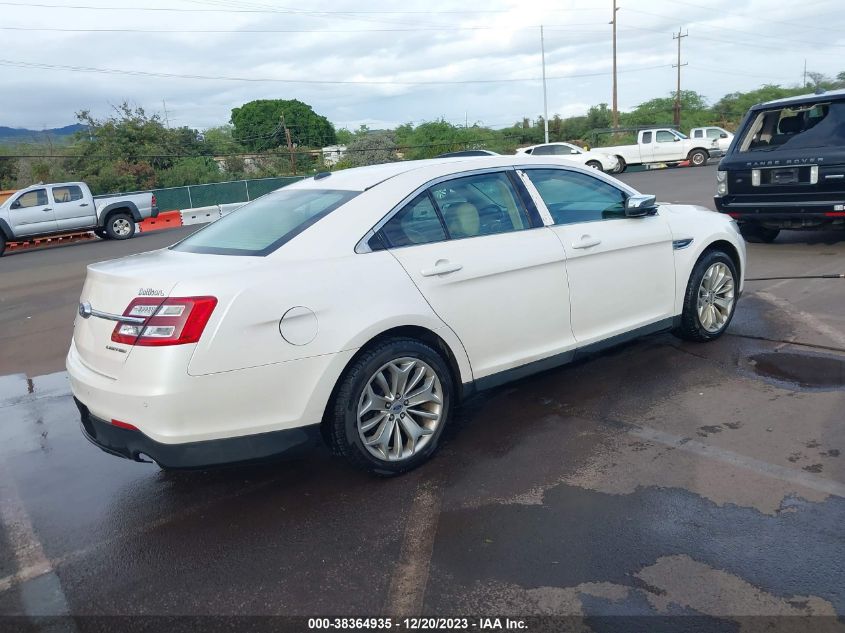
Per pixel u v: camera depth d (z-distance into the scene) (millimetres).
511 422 4352
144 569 3127
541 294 4242
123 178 41000
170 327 3111
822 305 6328
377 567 2994
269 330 3244
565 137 60406
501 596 2746
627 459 3756
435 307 3760
